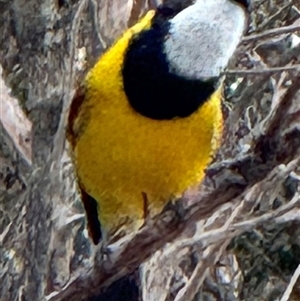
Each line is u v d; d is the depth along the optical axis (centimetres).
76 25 113
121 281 104
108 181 108
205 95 107
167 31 107
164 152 107
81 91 108
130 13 116
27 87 118
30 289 114
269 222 113
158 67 106
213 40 107
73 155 109
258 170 101
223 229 110
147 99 106
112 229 108
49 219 114
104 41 115
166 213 102
